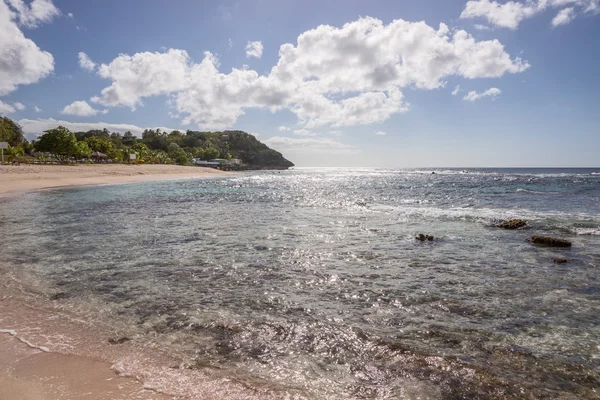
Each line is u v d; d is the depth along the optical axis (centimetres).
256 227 1518
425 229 1490
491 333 530
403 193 3797
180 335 515
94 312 598
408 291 719
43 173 5316
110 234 1327
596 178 7956
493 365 441
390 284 765
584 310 623
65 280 770
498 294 705
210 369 426
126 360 445
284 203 2675
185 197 3141
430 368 432
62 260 941
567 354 470
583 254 1051
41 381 395
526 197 3139
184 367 430
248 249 1094
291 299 668
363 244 1181
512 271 872
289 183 6297
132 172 7419
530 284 769
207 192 3800
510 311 618
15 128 11900
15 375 406
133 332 525
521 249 1118
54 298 662
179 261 942
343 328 543
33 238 1240
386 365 439
